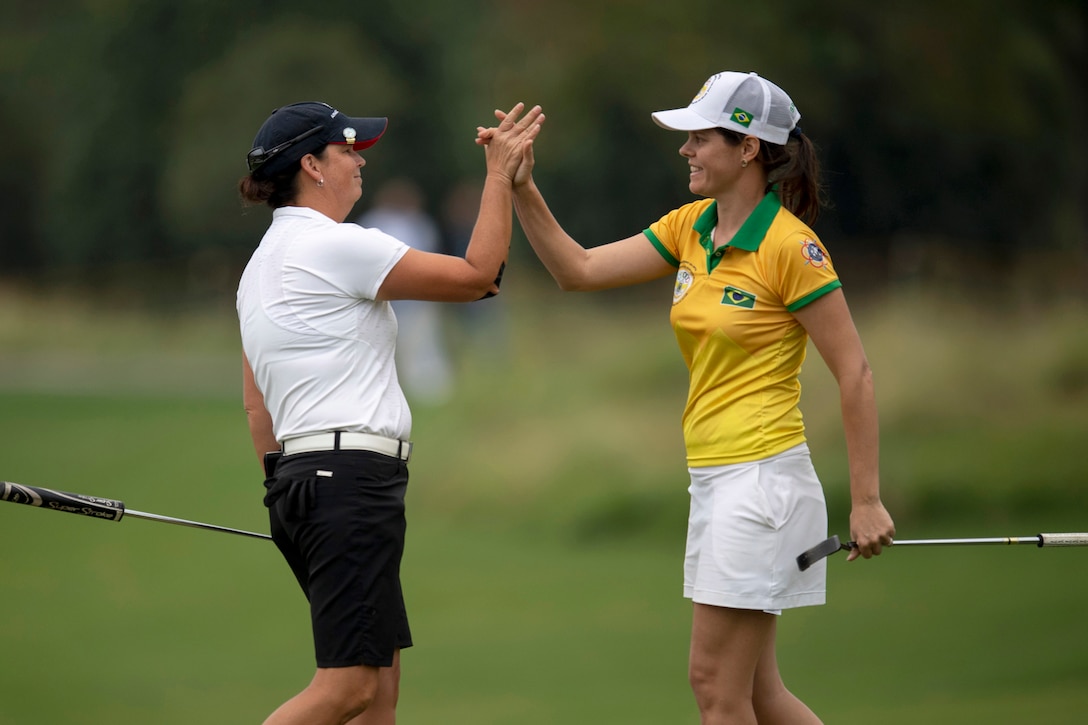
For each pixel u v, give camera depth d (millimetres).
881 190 92750
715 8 92625
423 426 58250
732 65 91375
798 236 16734
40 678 32500
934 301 55656
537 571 42812
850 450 16797
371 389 16938
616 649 34688
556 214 105500
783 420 17109
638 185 103562
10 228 148875
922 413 49219
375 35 130625
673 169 102750
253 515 48281
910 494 45750
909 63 87312
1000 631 34375
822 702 29000
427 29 131125
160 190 132875
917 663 31938
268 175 17297
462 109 127750
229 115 122438
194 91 127625
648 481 48094
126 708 30188
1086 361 49438
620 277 18656
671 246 18453
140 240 136750
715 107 17062
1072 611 35875
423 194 129500
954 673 30922
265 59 122562
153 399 73625
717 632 17156
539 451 50938
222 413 68438
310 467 16641
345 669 16562
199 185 122312
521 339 61062
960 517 45406
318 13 130375
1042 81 87312
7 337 97375
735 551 16891
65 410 69562
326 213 17484
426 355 69188
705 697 17312
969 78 87000
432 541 47156
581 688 31375
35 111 148500
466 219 86625
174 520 17531
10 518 51750
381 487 16734
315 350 16797
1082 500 45188
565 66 99375
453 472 51969
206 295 113500
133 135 136000
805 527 17125
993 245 92875
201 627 37500
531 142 17766
